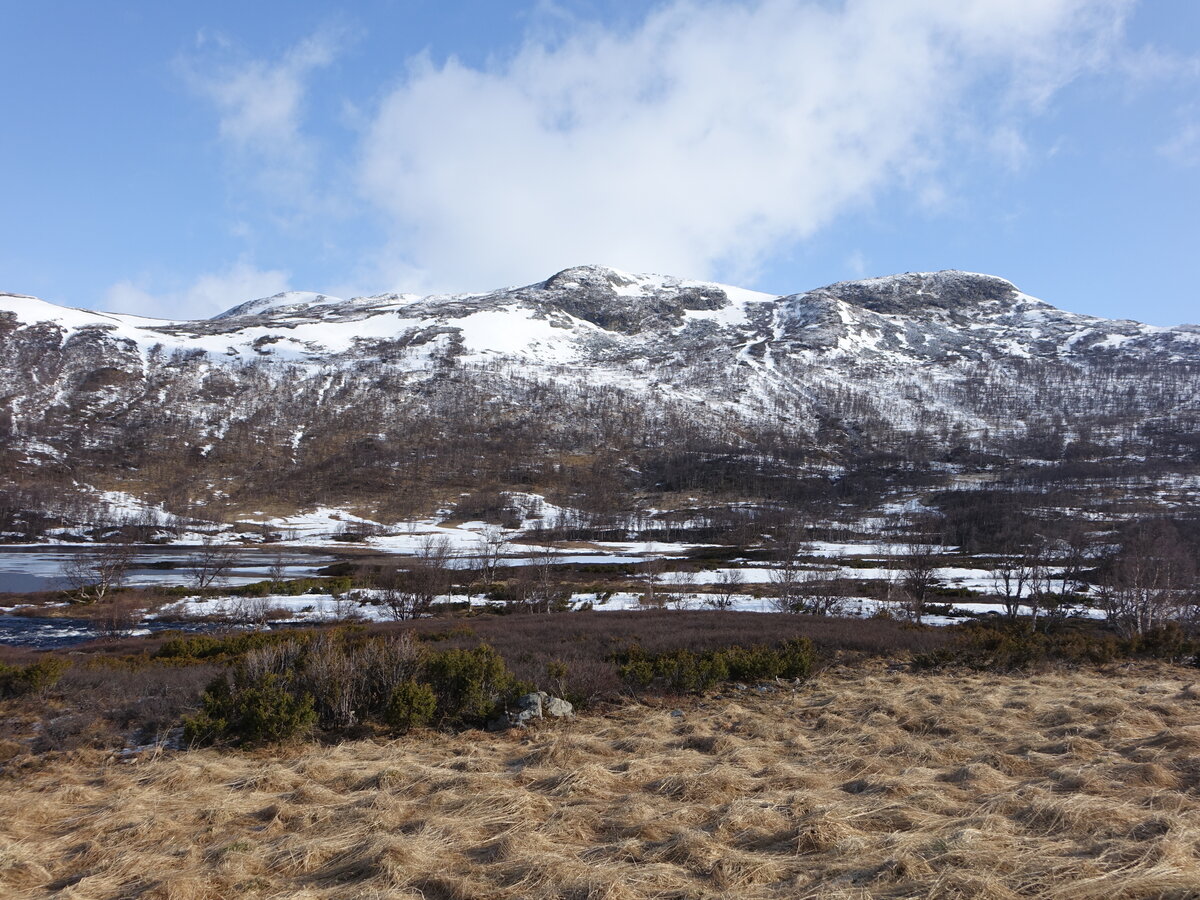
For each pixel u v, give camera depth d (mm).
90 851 6770
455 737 11430
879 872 5426
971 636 20250
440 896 5594
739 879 5523
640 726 11664
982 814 6617
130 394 149875
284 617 38469
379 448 136750
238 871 6098
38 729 11789
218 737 10922
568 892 5398
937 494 103688
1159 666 17703
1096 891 4906
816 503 104125
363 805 7645
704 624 26016
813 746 9969
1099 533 60906
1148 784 7359
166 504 99125
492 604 41500
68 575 45594
